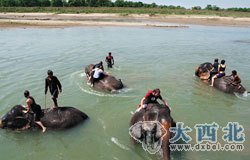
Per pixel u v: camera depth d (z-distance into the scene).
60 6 88.50
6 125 10.66
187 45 31.36
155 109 9.38
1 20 53.66
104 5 92.19
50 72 10.87
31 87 15.20
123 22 57.62
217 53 26.66
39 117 10.80
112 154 9.19
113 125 11.16
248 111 12.90
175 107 13.12
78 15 71.94
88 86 15.74
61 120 10.73
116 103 13.40
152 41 33.72
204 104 13.59
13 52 25.06
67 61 21.86
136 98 14.05
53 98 11.15
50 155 9.20
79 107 12.83
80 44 30.17
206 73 17.36
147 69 19.86
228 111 12.84
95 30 43.88
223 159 8.98
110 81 15.10
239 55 25.86
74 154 9.24
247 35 42.78
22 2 86.19
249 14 82.25
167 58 23.77
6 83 15.85
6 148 9.52
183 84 16.53
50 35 36.88
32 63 20.94
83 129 10.79
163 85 16.25
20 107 10.97
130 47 28.97
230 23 63.31
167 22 62.47
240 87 15.06
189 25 57.62
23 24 48.62
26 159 8.96
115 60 22.59
